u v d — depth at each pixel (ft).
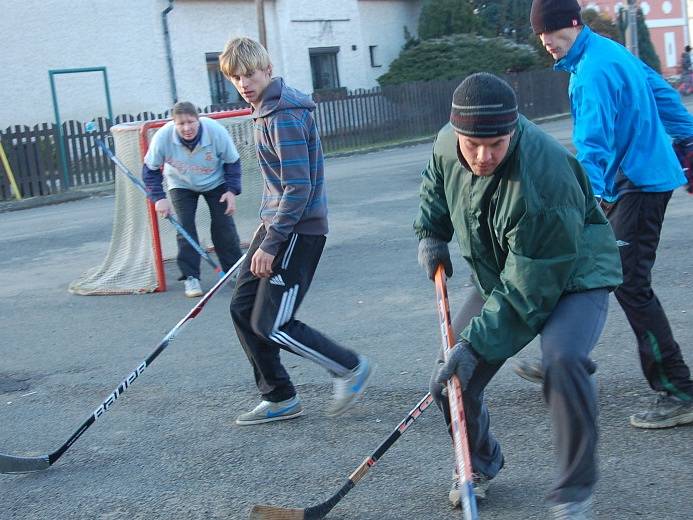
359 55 93.45
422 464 13.32
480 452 11.75
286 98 14.19
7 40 67.62
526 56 93.45
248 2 82.69
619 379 15.83
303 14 86.94
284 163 14.10
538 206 9.61
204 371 18.70
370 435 14.55
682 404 13.56
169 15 76.84
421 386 16.58
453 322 11.60
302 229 14.64
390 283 24.82
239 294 14.96
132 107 74.28
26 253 35.17
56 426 16.30
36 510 12.92
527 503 11.81
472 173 10.16
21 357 20.88
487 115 9.26
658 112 14.08
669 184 13.23
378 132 80.02
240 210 31.48
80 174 60.85
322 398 16.46
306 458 13.92
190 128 24.12
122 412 16.71
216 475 13.61
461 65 89.66
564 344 9.62
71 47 70.59
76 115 71.31
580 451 9.55
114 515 12.57
